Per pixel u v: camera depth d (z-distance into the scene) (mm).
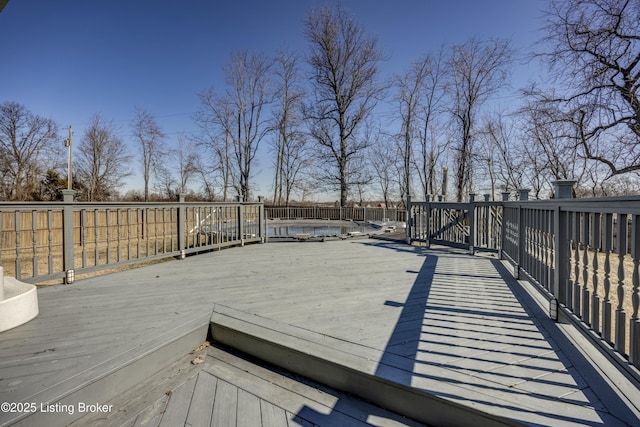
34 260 2883
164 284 3150
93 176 24719
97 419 1382
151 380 1688
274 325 2055
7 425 1155
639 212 1199
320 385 1650
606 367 1524
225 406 1469
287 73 19500
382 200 19547
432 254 5113
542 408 1214
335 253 5230
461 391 1330
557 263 2094
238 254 5117
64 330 1976
